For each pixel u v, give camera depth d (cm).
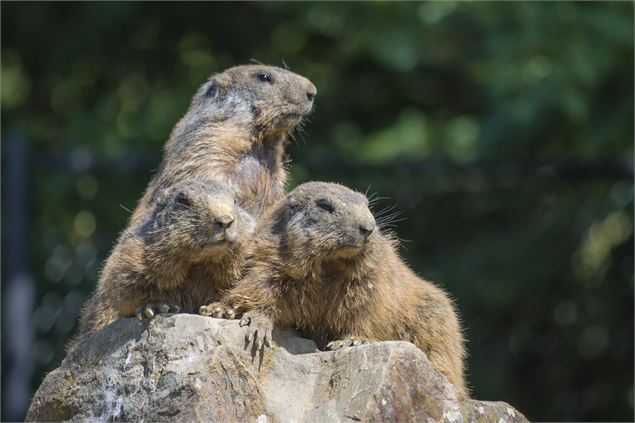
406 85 1941
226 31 1970
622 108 1691
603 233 1778
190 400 795
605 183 1727
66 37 1948
